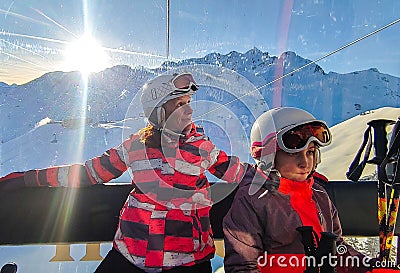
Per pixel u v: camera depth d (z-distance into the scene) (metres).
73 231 2.30
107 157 2.02
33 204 2.27
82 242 2.31
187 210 1.87
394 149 1.75
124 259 1.87
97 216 2.32
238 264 1.82
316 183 2.09
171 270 1.82
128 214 1.91
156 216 1.85
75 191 2.32
